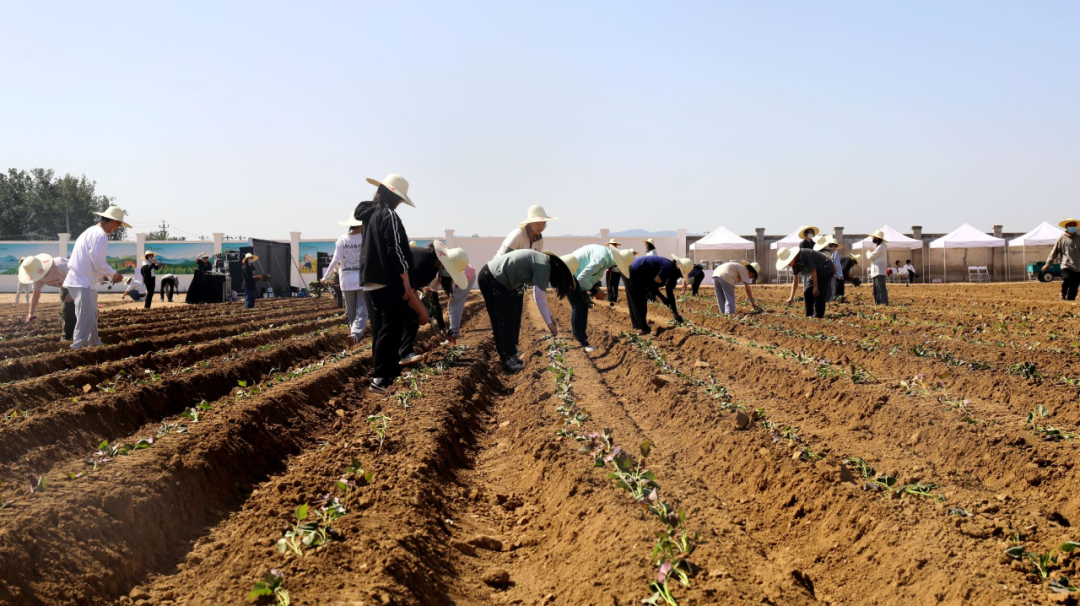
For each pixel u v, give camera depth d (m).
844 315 17.16
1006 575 3.94
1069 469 5.31
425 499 5.19
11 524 3.96
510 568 4.65
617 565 4.04
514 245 11.56
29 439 5.84
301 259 43.28
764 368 9.75
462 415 7.95
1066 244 20.06
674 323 14.87
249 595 3.56
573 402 7.92
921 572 4.10
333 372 9.56
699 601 3.66
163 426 6.46
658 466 5.98
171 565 4.43
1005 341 12.34
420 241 44.59
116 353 11.52
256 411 6.90
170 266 42.38
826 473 5.40
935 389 8.23
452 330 12.44
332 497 4.98
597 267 12.30
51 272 13.79
